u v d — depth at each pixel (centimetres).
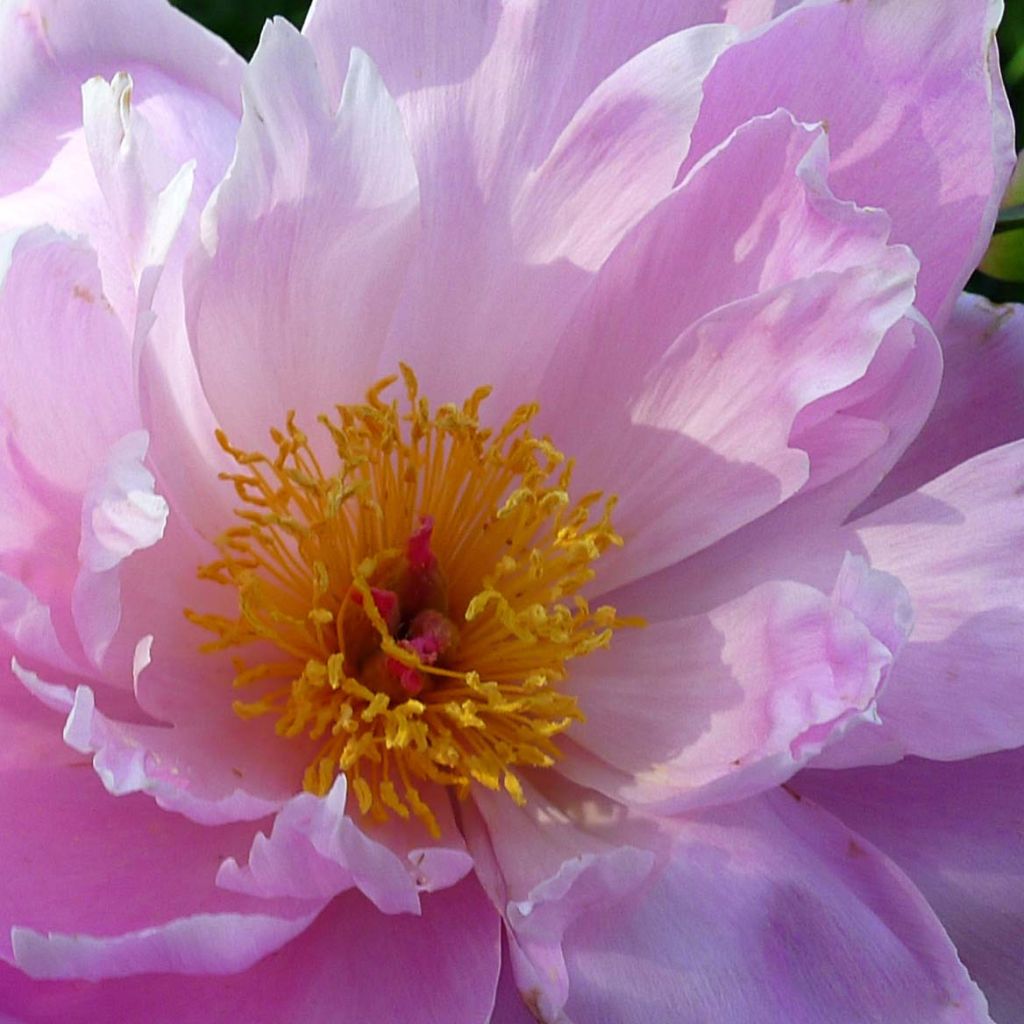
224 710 29
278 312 29
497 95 30
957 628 28
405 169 29
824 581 29
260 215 28
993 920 29
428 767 29
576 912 27
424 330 30
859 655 27
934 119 29
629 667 30
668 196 29
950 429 31
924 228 30
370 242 29
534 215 30
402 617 31
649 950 27
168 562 29
